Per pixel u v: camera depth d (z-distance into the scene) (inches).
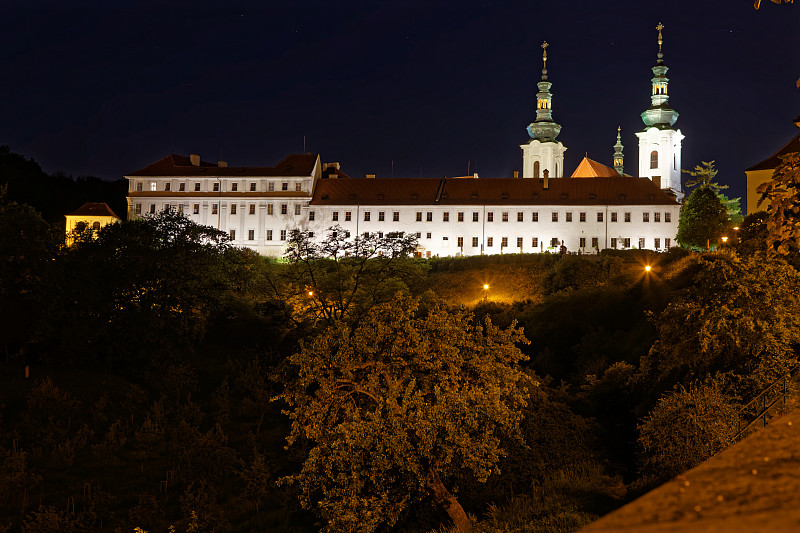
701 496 105.5
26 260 2253.9
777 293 1246.3
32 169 6269.7
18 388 1961.1
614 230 4918.8
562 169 6496.1
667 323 1396.4
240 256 2974.9
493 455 1093.1
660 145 6112.2
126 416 1947.6
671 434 1029.8
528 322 2883.9
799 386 762.2
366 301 2566.4
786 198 422.3
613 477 1205.7
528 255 4207.7
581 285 3373.5
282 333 2576.3
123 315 2308.1
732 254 1328.7
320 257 2842.0
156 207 5162.4
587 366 2098.9
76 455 1697.8
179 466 1710.1
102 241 2411.4
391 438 1035.3
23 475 1509.6
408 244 2974.9
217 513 1489.9
